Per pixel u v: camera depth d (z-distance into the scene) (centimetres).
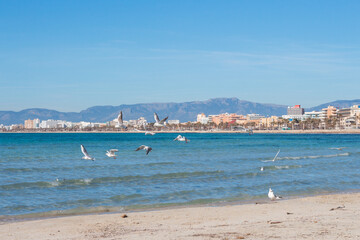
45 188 3048
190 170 4241
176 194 2853
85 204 2505
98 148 9406
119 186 3164
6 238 1645
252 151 8056
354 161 5509
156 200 2644
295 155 6831
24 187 3081
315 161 5500
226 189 3073
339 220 1872
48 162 5262
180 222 1952
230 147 9994
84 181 3388
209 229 1714
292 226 1722
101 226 1878
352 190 3148
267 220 1936
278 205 2455
